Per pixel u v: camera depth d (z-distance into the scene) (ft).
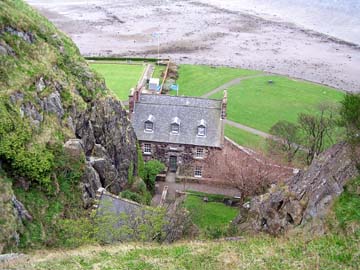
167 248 97.76
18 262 91.71
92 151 169.27
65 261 90.89
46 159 134.82
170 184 214.48
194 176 221.05
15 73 150.51
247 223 138.10
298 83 356.79
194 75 369.09
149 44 447.42
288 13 558.97
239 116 292.61
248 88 343.46
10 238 110.52
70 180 140.67
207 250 93.40
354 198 102.58
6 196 116.98
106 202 133.69
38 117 146.00
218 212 188.44
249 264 82.33
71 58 190.19
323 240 89.92
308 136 219.20
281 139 224.94
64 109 160.45
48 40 184.85
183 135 218.38
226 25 509.76
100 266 86.89
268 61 407.23
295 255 84.53
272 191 136.77
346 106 117.50
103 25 502.38
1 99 136.26
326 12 556.51
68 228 121.80
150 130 220.84
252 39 464.65
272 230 121.19
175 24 510.99
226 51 431.02
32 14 198.08
